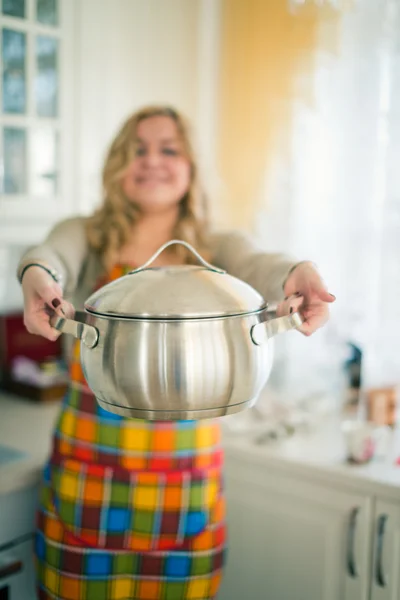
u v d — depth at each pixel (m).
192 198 1.52
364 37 1.93
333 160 2.02
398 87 1.90
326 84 2.01
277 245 2.15
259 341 0.80
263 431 1.72
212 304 0.77
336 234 2.04
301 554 1.60
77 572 1.37
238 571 1.71
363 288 2.01
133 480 1.36
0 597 1.52
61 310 0.88
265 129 2.14
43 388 1.95
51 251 1.34
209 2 2.20
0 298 2.05
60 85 1.77
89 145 1.88
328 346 2.03
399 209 1.93
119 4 1.96
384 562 1.47
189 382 0.75
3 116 1.66
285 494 1.60
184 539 1.38
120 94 1.99
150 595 1.40
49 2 1.72
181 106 2.23
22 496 1.53
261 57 2.13
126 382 0.76
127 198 1.50
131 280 0.82
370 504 1.47
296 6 2.04
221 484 1.46
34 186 1.75
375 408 1.75
